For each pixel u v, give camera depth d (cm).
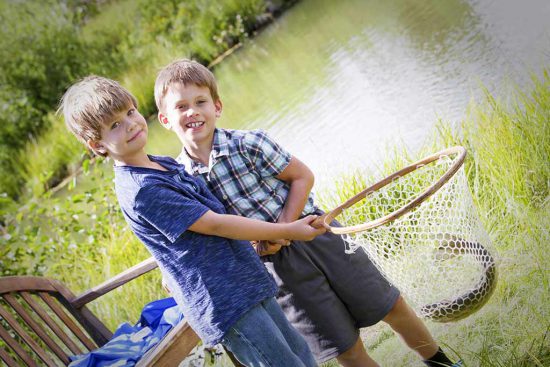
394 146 355
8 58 941
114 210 455
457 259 195
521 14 478
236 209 201
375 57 577
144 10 955
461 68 457
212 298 174
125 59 945
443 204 194
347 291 202
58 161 813
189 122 201
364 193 210
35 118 895
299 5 894
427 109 427
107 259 411
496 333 229
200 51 909
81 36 969
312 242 201
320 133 482
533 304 230
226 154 200
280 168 203
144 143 180
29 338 235
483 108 366
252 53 813
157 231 177
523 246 261
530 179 296
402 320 209
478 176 314
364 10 730
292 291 200
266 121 565
